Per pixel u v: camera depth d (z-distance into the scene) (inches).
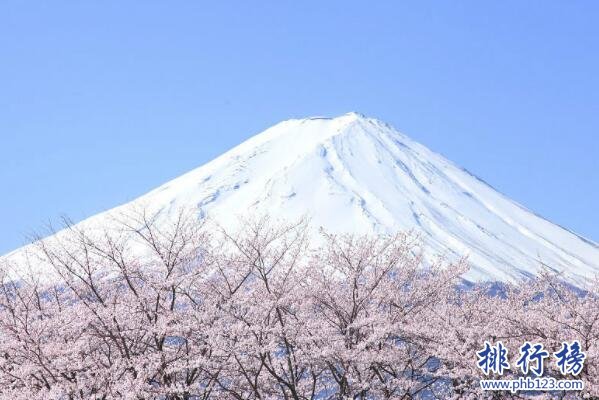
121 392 540.7
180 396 573.6
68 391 540.1
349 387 631.2
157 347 585.3
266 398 641.0
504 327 645.3
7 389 557.3
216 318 610.2
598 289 634.8
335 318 703.1
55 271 624.1
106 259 620.1
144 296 601.6
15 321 554.9
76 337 582.9
